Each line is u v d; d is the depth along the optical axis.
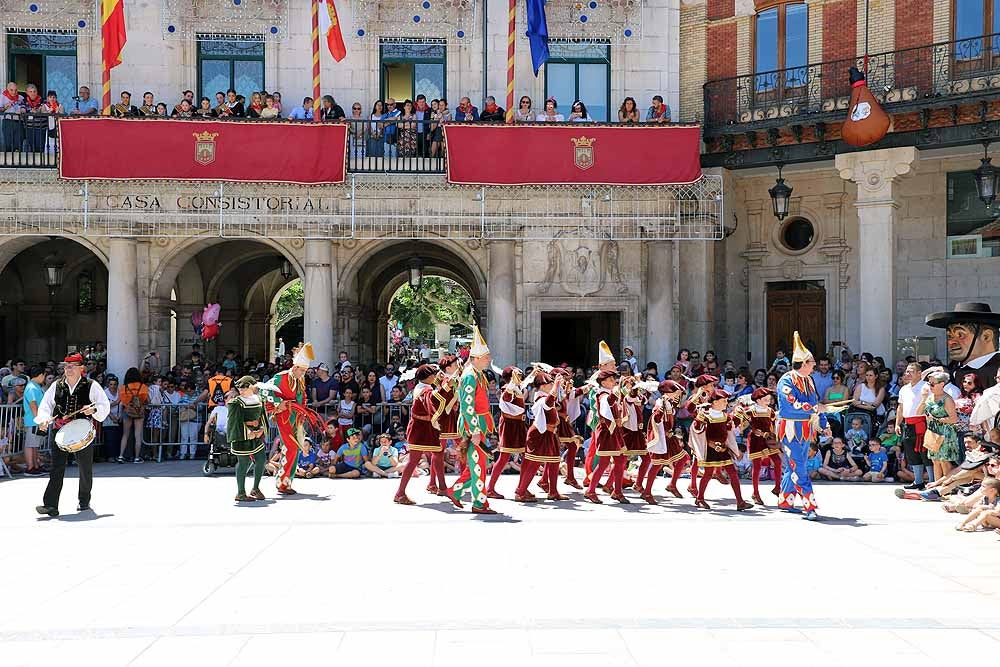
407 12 20.31
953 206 18.94
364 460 14.27
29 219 18.44
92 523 9.69
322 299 19.17
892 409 13.88
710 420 10.88
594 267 19.98
